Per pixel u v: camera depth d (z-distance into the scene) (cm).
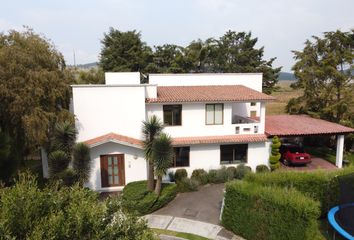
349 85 3128
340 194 1526
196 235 1460
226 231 1502
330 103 3238
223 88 2741
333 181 1575
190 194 2020
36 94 1836
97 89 2127
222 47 5975
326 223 1548
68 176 1750
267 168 2391
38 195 693
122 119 2177
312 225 1162
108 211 749
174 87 2773
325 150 3186
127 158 2116
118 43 5666
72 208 665
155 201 1736
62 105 2139
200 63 5788
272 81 5859
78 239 633
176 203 1869
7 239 561
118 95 2153
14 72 1823
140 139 2195
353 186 1534
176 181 2172
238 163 2427
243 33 6134
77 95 2112
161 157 1773
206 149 2347
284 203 1225
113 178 2131
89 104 2134
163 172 1775
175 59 5572
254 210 1352
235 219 1455
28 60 1866
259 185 1437
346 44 3138
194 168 2350
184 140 2273
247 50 5922
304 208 1162
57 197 732
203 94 2450
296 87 3456
